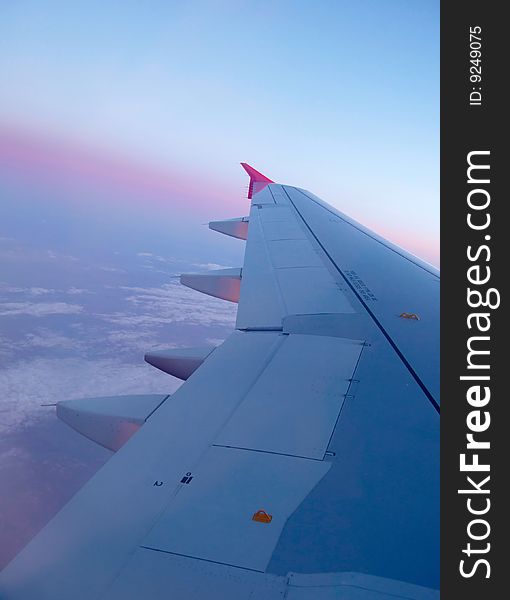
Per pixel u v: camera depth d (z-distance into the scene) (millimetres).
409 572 2518
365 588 2377
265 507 2941
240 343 5543
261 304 6746
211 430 3775
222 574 2428
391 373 4840
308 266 8391
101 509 2875
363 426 3898
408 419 4043
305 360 5062
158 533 2693
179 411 4035
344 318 6297
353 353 5277
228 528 2752
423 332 5984
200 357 5871
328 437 3734
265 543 2658
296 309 6566
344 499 3055
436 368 4980
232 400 4238
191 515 2842
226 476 3213
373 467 3400
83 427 4332
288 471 3307
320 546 2652
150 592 2309
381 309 6676
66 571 2422
